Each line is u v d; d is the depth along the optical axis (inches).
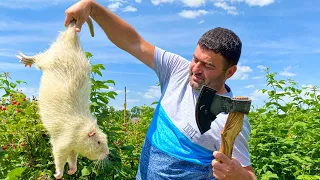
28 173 54.7
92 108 55.9
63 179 53.4
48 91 34.7
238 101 28.6
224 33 31.4
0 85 63.1
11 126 55.7
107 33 37.3
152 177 34.0
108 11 36.6
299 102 82.9
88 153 36.0
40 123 55.4
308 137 67.3
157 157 33.8
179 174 32.8
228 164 29.4
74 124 34.7
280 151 63.7
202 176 32.6
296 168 60.1
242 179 29.9
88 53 53.7
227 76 32.6
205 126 28.8
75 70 35.2
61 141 34.9
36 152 56.1
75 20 35.4
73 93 35.0
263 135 67.6
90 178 54.0
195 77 31.9
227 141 29.8
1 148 52.2
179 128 32.8
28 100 61.7
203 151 32.5
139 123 89.7
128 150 60.7
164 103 34.4
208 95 28.4
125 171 57.8
